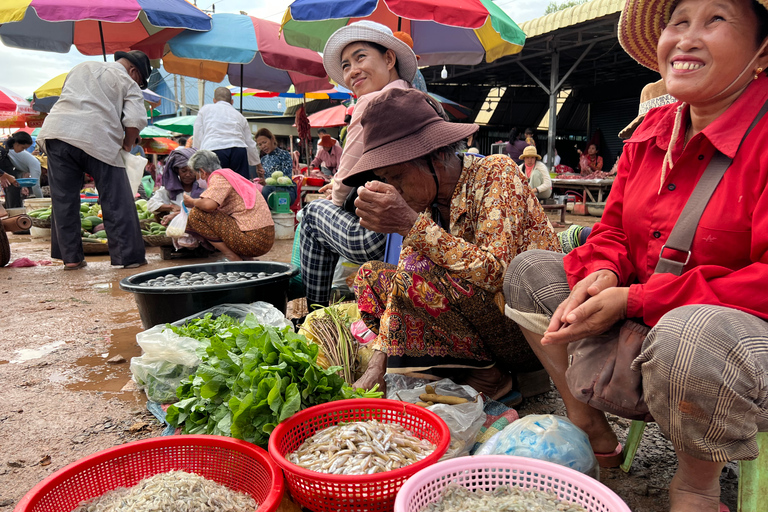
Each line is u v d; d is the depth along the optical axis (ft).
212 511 4.46
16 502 5.38
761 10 3.98
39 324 12.02
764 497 4.29
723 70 4.06
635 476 5.66
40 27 25.59
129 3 19.99
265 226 16.94
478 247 5.88
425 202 6.13
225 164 22.25
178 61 30.07
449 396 6.34
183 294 9.13
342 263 11.04
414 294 6.20
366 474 4.29
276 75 32.37
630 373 4.51
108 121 17.40
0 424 7.12
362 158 5.85
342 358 7.55
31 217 28.14
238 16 25.73
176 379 7.62
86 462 4.78
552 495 4.22
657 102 8.07
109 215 18.45
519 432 4.98
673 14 4.33
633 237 5.02
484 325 6.43
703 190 4.37
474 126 5.95
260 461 4.83
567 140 63.72
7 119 53.26
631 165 5.21
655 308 4.27
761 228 3.92
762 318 3.91
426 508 4.12
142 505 4.35
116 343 10.66
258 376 5.42
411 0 15.74
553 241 6.32
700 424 3.85
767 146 4.03
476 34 20.54
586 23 33.24
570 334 4.50
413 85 10.37
